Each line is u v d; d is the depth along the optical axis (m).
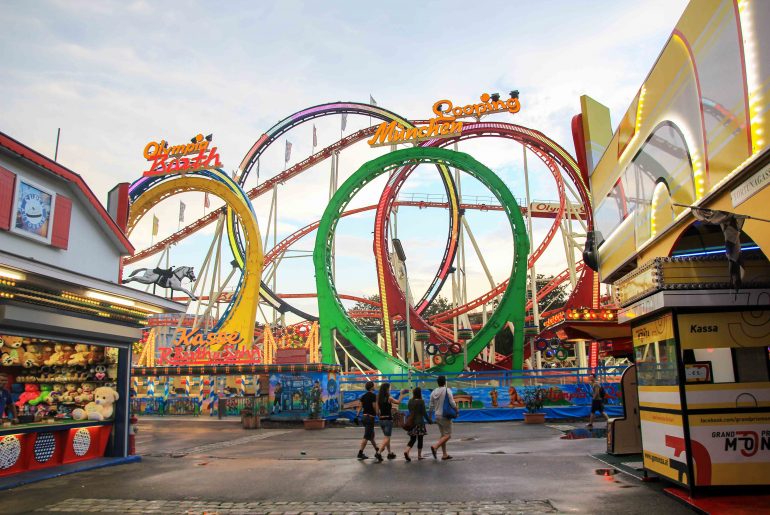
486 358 55.53
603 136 15.31
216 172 47.50
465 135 44.75
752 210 6.45
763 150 5.91
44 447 12.77
